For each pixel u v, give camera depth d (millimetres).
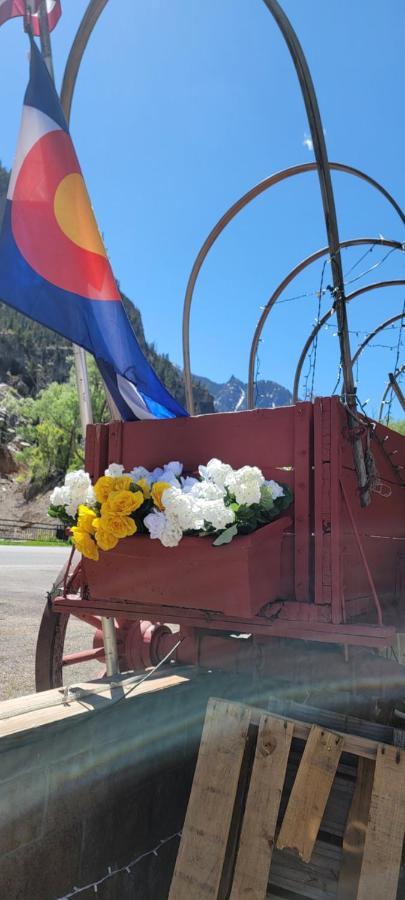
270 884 2041
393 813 1860
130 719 2199
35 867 1845
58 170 2662
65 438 47219
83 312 2627
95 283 2689
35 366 105688
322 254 5156
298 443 2262
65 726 1902
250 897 1907
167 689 2352
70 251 2635
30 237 2547
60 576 2854
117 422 2730
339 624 2092
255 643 2506
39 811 1849
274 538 2191
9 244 2492
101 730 2070
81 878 2035
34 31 2986
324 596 2137
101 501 2254
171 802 2529
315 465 2213
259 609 2125
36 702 2055
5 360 102125
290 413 2314
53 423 47750
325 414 2221
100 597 2396
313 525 2236
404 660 3037
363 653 2422
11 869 1759
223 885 2045
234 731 2105
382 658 2447
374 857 1833
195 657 2684
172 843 2525
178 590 2191
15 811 1763
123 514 2154
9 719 1862
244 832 1983
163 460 2592
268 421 2361
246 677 2557
